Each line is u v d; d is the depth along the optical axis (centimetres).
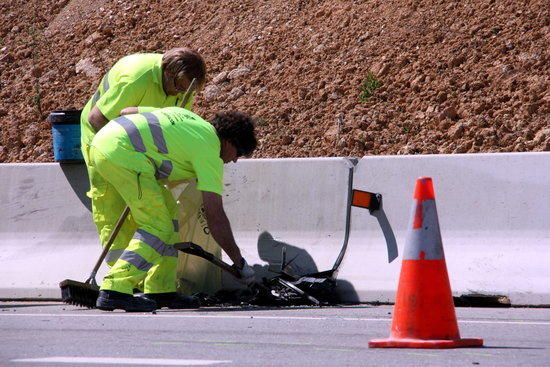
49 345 2255
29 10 5544
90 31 5191
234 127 3009
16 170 3719
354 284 3216
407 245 2142
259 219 3381
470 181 3173
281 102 4322
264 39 4703
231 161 3194
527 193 3109
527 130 3803
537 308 3020
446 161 3203
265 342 2270
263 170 3397
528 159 3120
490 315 2855
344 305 3177
